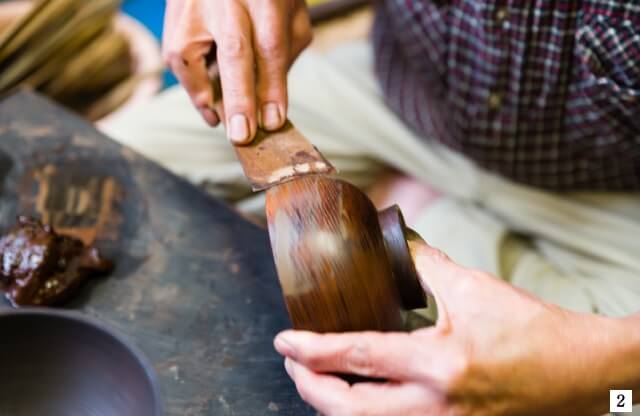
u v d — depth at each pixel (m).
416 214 1.14
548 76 0.84
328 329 0.52
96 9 1.37
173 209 0.82
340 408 0.51
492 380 0.50
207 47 0.73
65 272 0.73
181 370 0.66
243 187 1.11
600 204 0.99
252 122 0.67
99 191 0.84
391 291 0.53
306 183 0.56
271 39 0.70
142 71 1.50
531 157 0.96
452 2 0.88
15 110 0.94
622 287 0.91
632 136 0.85
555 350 0.52
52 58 1.36
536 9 0.79
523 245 1.04
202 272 0.75
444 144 1.07
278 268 0.52
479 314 0.53
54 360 0.63
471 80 0.92
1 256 0.72
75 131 0.92
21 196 0.84
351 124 1.12
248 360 0.67
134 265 0.76
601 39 0.78
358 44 1.25
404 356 0.50
